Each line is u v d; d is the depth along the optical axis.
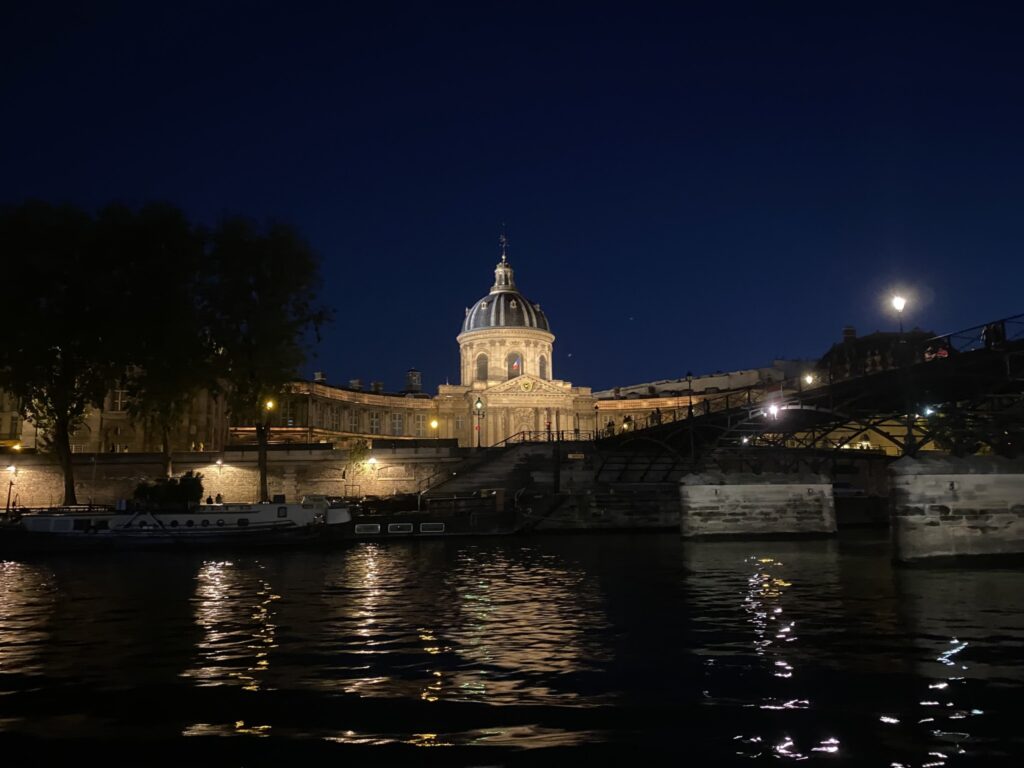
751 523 39.50
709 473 40.03
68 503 43.59
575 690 10.84
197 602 19.58
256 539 37.53
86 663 12.64
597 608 18.16
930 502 25.12
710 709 9.91
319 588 22.25
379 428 93.81
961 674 11.61
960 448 27.88
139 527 36.69
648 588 21.61
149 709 10.05
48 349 42.44
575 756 8.26
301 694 10.71
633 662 12.52
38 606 19.02
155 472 54.38
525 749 8.48
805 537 39.72
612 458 54.38
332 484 56.41
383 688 10.99
